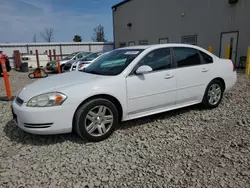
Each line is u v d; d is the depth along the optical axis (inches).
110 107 129.3
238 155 108.6
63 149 119.5
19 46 904.3
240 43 449.1
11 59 826.8
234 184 88.0
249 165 100.1
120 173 97.7
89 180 93.4
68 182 92.4
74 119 122.2
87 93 122.1
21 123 121.0
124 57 150.1
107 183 91.4
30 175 98.0
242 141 122.6
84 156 112.1
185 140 127.0
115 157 110.6
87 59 390.6
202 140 126.3
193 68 162.4
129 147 120.3
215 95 178.1
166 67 151.3
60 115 117.5
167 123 151.9
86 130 123.2
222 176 93.3
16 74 572.1
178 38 614.9
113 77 132.4
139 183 90.9
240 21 443.8
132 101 137.6
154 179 93.0
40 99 117.2
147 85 141.4
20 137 134.6
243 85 257.6
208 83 171.2
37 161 108.7
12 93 281.1
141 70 134.6
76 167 102.8
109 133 131.0
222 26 482.6
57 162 107.4
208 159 106.6
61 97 117.3
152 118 161.5
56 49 967.0
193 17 555.5
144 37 763.4
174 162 105.0
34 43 927.0
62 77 146.3
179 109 179.8
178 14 602.9
